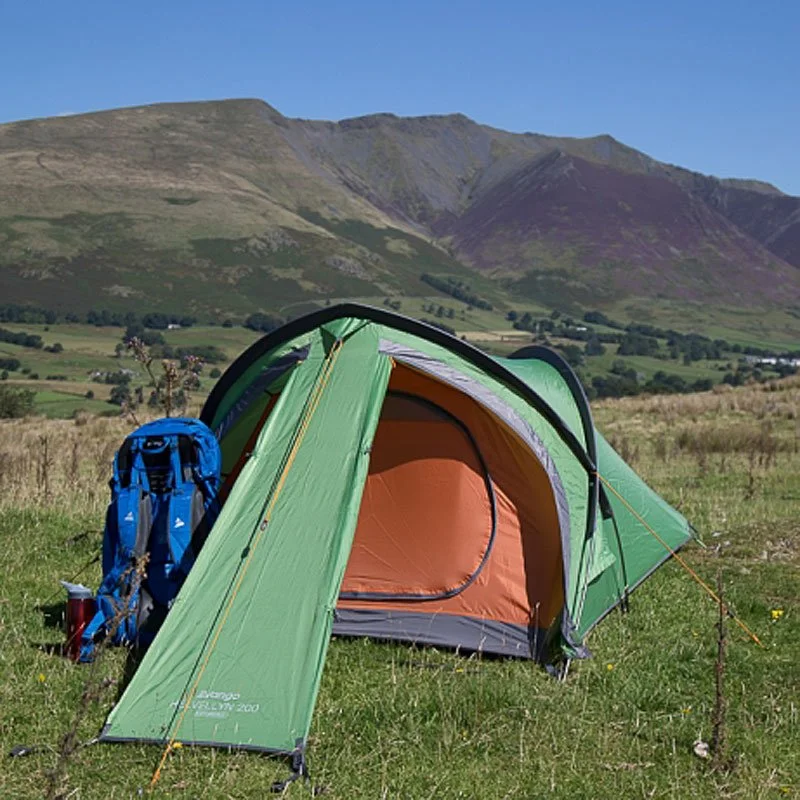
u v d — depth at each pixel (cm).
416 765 321
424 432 453
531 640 432
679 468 1073
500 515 450
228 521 377
